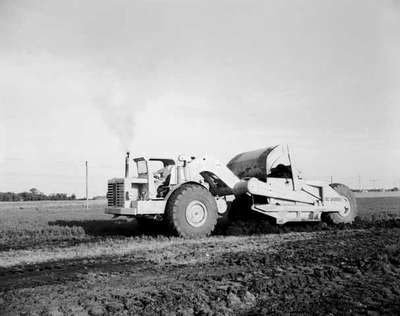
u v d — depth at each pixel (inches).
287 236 418.0
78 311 171.2
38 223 625.0
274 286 204.4
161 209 429.4
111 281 219.6
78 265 269.6
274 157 494.0
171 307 173.0
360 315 164.7
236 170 532.4
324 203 514.6
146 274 235.5
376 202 1395.2
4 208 1417.3
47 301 184.7
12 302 183.6
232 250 319.6
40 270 256.5
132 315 164.9
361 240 362.0
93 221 659.4
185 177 462.6
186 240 394.6
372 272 233.5
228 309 172.1
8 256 312.5
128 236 445.4
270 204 480.4
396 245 322.3
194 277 224.4
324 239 378.6
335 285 207.5
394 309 170.9
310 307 174.4
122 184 441.1
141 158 450.6
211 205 437.1
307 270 238.8
